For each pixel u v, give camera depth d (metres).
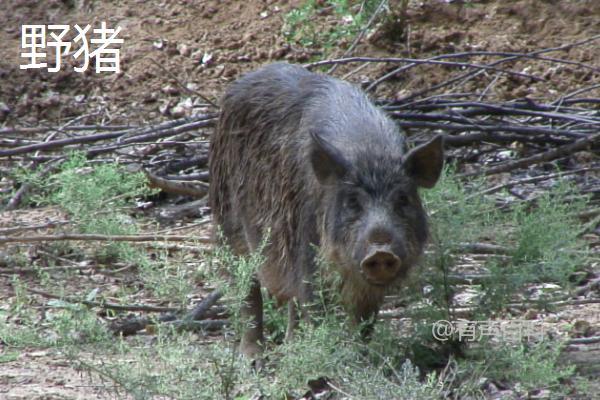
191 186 16.86
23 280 13.91
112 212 15.00
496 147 18.03
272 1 25.20
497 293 10.10
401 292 10.12
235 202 11.33
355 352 8.95
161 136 17.84
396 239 8.98
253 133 10.97
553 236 10.29
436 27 23.48
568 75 21.64
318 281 9.42
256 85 11.26
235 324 8.98
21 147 17.89
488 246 12.16
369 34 23.39
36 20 26.19
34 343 9.11
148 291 13.34
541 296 10.62
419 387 8.32
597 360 10.03
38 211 16.91
